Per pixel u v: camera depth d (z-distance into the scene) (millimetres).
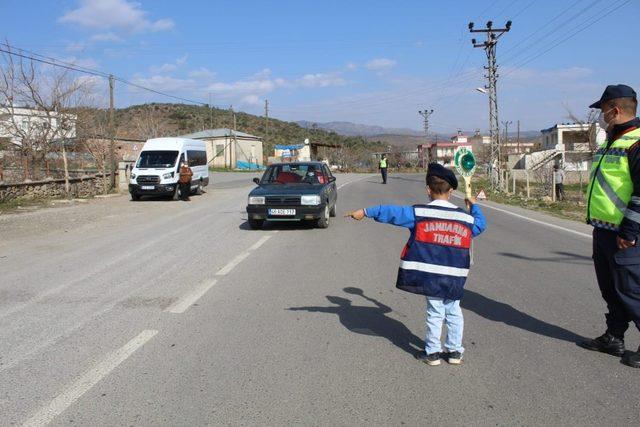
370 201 21203
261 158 69062
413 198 22984
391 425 3350
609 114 4312
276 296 6484
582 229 13023
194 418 3453
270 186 13086
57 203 20219
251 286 7004
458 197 24484
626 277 4168
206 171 26297
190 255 9328
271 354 4551
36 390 3881
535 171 34531
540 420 3404
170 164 22234
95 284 7195
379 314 5719
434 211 4172
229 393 3807
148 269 8164
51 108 26109
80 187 24938
